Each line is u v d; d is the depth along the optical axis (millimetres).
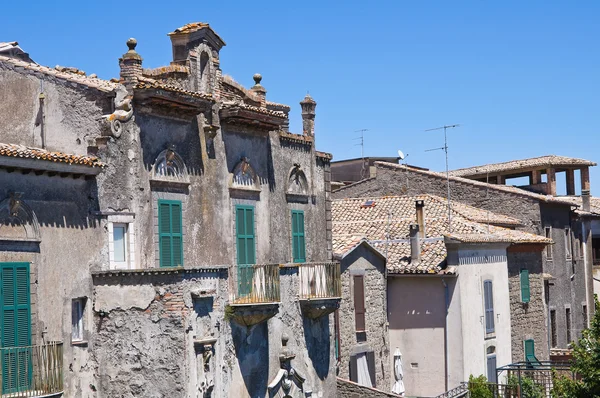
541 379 55656
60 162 30625
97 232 32656
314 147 45844
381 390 49500
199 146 37688
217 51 39719
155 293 31625
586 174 75438
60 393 30406
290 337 38844
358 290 51125
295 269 39531
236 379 34750
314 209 45719
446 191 67812
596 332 39812
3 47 42438
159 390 31453
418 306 53844
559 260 68812
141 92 34188
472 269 54594
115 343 32031
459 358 52719
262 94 43844
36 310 30266
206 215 37844
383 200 61812
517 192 66188
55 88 34750
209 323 32938
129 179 34062
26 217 30172
